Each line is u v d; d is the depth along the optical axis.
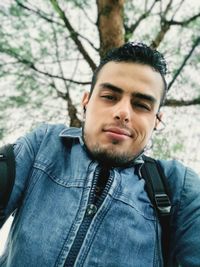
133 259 0.84
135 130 0.91
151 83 0.94
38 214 0.86
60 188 0.91
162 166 1.03
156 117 1.04
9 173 0.87
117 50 0.97
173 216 0.94
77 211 0.86
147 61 0.95
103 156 0.91
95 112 0.92
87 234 0.83
